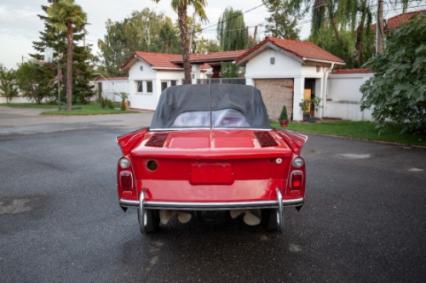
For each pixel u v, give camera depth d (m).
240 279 2.80
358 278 2.80
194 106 4.12
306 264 3.03
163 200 2.98
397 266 2.99
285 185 3.06
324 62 15.67
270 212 3.56
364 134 11.08
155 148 3.05
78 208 4.50
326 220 4.05
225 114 4.05
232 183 3.00
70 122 15.89
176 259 3.14
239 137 3.43
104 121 16.39
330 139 10.59
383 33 15.48
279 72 15.90
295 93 15.37
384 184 5.59
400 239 3.53
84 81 30.16
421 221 4.02
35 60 32.28
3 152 8.46
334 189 5.30
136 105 26.03
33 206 4.58
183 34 16.08
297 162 3.03
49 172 6.41
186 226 3.91
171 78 24.72
